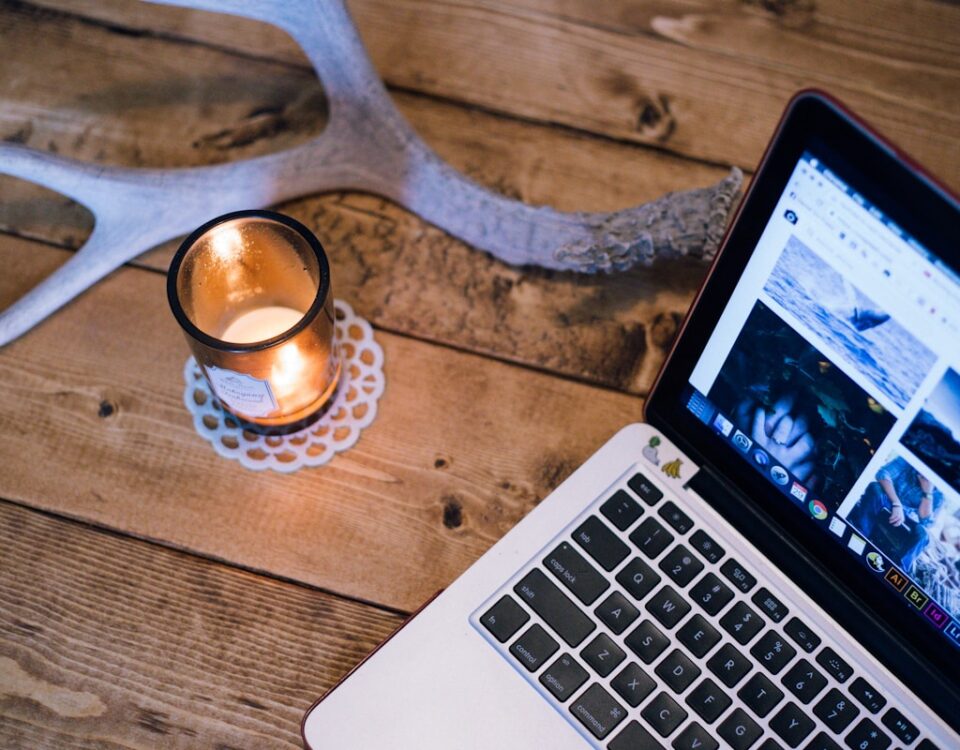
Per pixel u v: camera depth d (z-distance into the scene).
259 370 0.60
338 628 0.64
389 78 0.80
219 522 0.66
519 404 0.70
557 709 0.57
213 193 0.72
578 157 0.78
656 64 0.81
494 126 0.79
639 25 0.82
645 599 0.60
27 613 0.64
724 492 0.62
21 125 0.77
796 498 0.59
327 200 0.76
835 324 0.51
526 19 0.82
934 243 0.45
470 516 0.67
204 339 0.58
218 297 0.67
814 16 0.82
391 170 0.73
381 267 0.74
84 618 0.64
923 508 0.53
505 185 0.77
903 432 0.52
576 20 0.82
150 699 0.62
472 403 0.70
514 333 0.72
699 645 0.59
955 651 0.56
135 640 0.63
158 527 0.66
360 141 0.74
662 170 0.78
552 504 0.62
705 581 0.60
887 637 0.59
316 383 0.65
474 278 0.74
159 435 0.69
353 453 0.69
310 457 0.68
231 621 0.64
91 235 0.72
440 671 0.58
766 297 0.53
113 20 0.80
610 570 0.60
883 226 0.47
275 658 0.63
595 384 0.71
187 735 0.61
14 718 0.61
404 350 0.71
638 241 0.68
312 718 0.57
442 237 0.75
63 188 0.69
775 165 0.49
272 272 0.67
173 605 0.64
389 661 0.58
